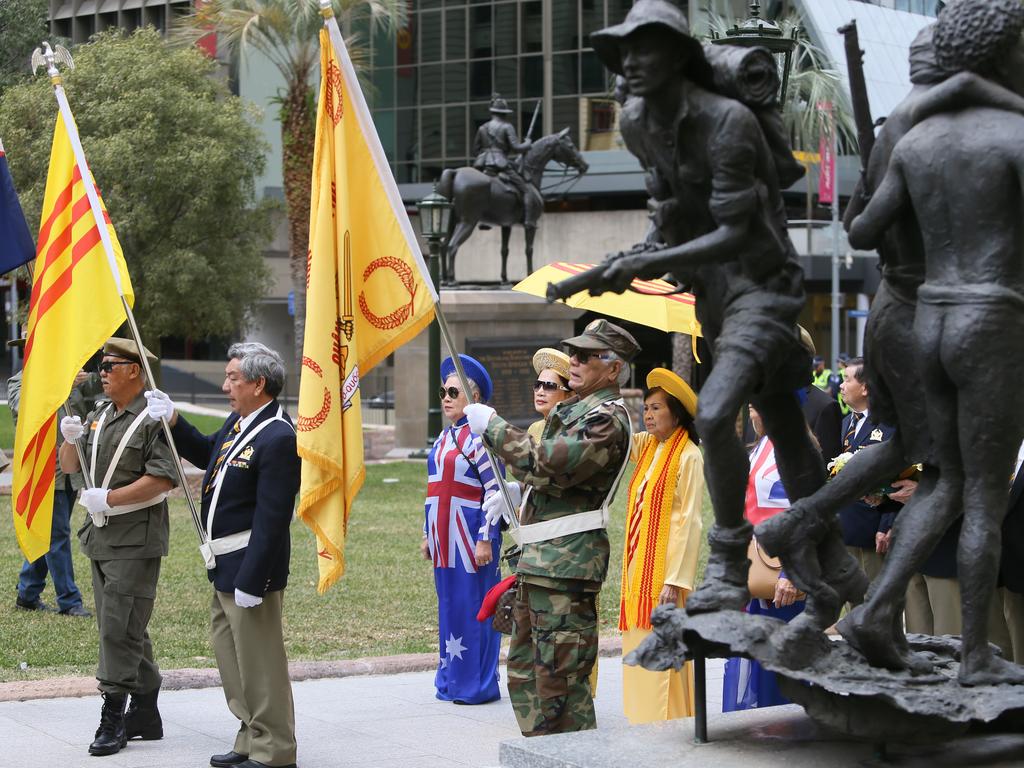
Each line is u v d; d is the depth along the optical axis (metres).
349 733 10.14
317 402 8.53
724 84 5.72
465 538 11.03
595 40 5.81
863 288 50.72
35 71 9.89
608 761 5.76
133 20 59.12
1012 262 5.67
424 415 34.34
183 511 22.44
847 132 44.38
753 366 5.83
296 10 36.38
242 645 8.80
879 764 5.70
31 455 9.63
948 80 5.75
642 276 5.73
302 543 19.45
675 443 9.05
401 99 59.16
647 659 6.05
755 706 9.31
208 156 39.22
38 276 9.70
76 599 14.62
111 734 9.39
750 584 9.05
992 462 5.75
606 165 54.75
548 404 9.64
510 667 8.98
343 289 8.63
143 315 41.22
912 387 5.94
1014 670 5.88
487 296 32.03
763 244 5.80
